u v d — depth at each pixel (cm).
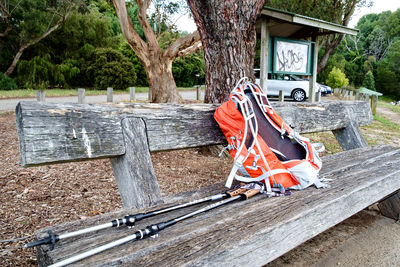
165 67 1049
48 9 2091
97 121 186
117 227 153
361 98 1234
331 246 255
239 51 379
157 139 214
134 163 195
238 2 361
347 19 1554
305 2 1457
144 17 971
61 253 124
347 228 288
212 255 121
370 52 5875
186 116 236
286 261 233
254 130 207
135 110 209
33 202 311
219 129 258
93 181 375
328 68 3066
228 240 133
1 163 440
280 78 1452
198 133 242
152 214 158
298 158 217
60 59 2475
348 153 317
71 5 2120
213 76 391
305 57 674
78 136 175
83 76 2439
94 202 315
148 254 123
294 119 317
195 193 207
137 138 202
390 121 1151
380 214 318
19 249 228
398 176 244
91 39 2561
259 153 197
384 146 354
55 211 292
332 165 266
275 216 159
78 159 174
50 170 412
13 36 2250
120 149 193
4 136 634
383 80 4703
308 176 200
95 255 121
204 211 168
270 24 654
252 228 144
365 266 226
